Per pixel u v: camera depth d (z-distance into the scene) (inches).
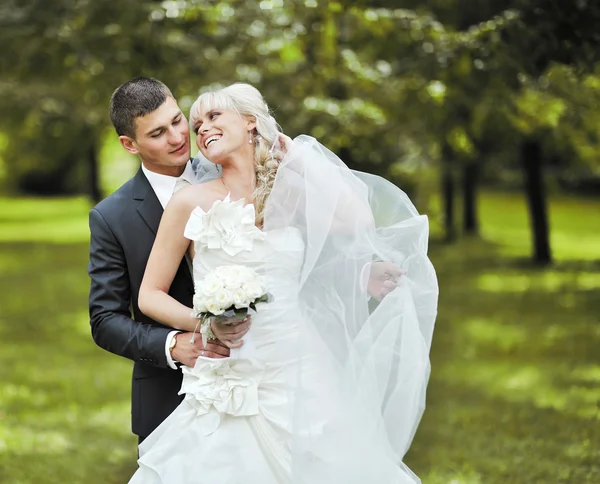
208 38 331.3
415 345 127.8
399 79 345.1
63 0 328.2
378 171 463.2
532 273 565.9
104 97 367.2
